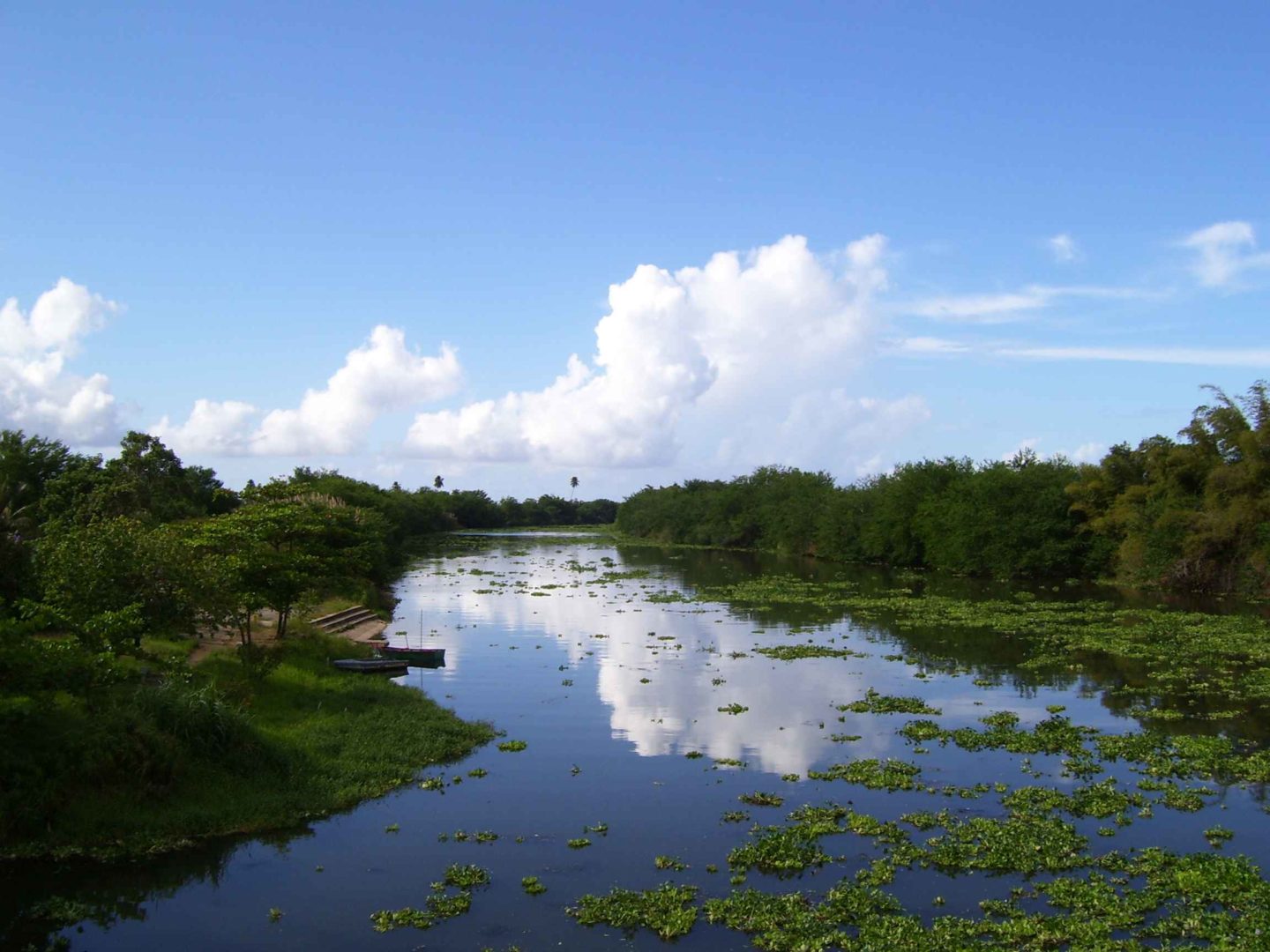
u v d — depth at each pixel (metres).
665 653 38.69
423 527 156.38
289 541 35.31
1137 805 19.25
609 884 15.89
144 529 25.50
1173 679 31.91
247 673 26.27
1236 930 13.40
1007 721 26.31
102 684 19.03
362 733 24.11
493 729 26.14
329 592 48.62
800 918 14.15
